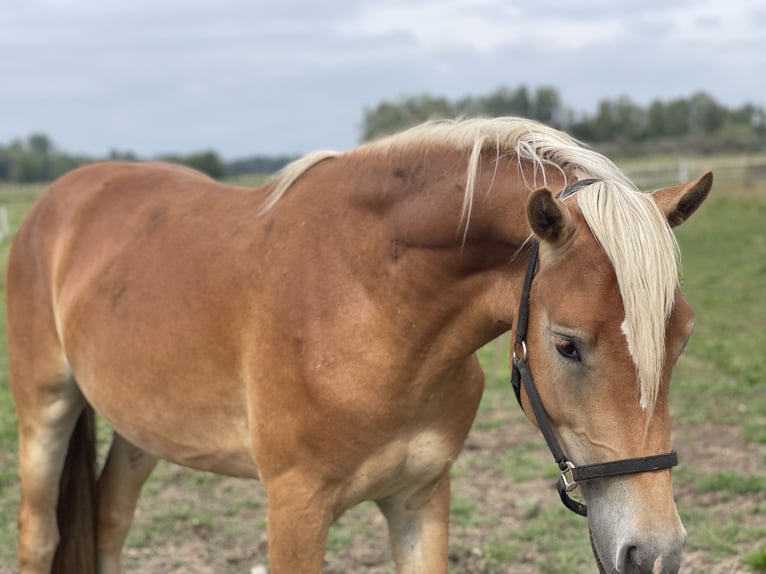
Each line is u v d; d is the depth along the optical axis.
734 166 21.34
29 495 3.18
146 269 2.72
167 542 4.01
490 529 4.00
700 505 4.09
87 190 3.24
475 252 2.14
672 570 1.75
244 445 2.50
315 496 2.30
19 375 3.21
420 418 2.30
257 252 2.41
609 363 1.78
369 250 2.25
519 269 2.09
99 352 2.79
